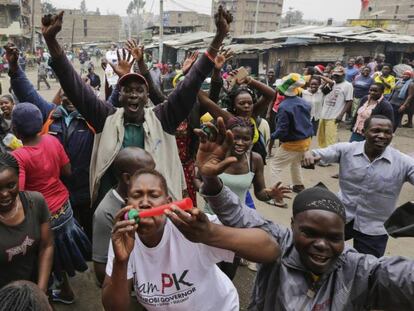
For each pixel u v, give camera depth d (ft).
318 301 5.28
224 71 50.14
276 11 169.78
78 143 10.69
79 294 11.17
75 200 10.98
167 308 5.72
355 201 9.73
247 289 11.70
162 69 60.39
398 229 5.54
